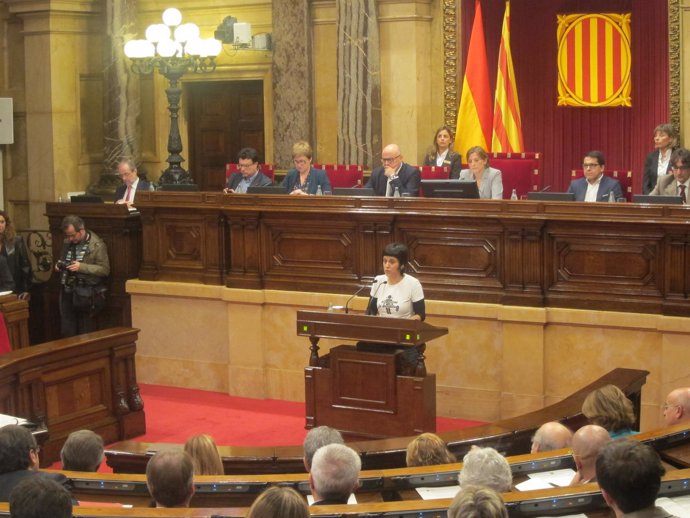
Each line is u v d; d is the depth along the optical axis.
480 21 11.39
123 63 12.80
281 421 8.88
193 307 9.75
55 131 12.88
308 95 12.19
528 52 11.72
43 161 12.97
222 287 9.52
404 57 11.66
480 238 8.53
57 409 8.07
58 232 10.69
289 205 9.12
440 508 3.96
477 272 8.58
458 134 11.51
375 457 6.00
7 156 13.31
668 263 7.95
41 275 13.08
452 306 8.59
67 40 12.90
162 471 4.29
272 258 9.33
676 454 5.04
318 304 9.06
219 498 4.97
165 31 11.41
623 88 11.38
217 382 9.71
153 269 9.90
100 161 13.31
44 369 7.89
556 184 11.80
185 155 13.34
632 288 8.12
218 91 13.21
